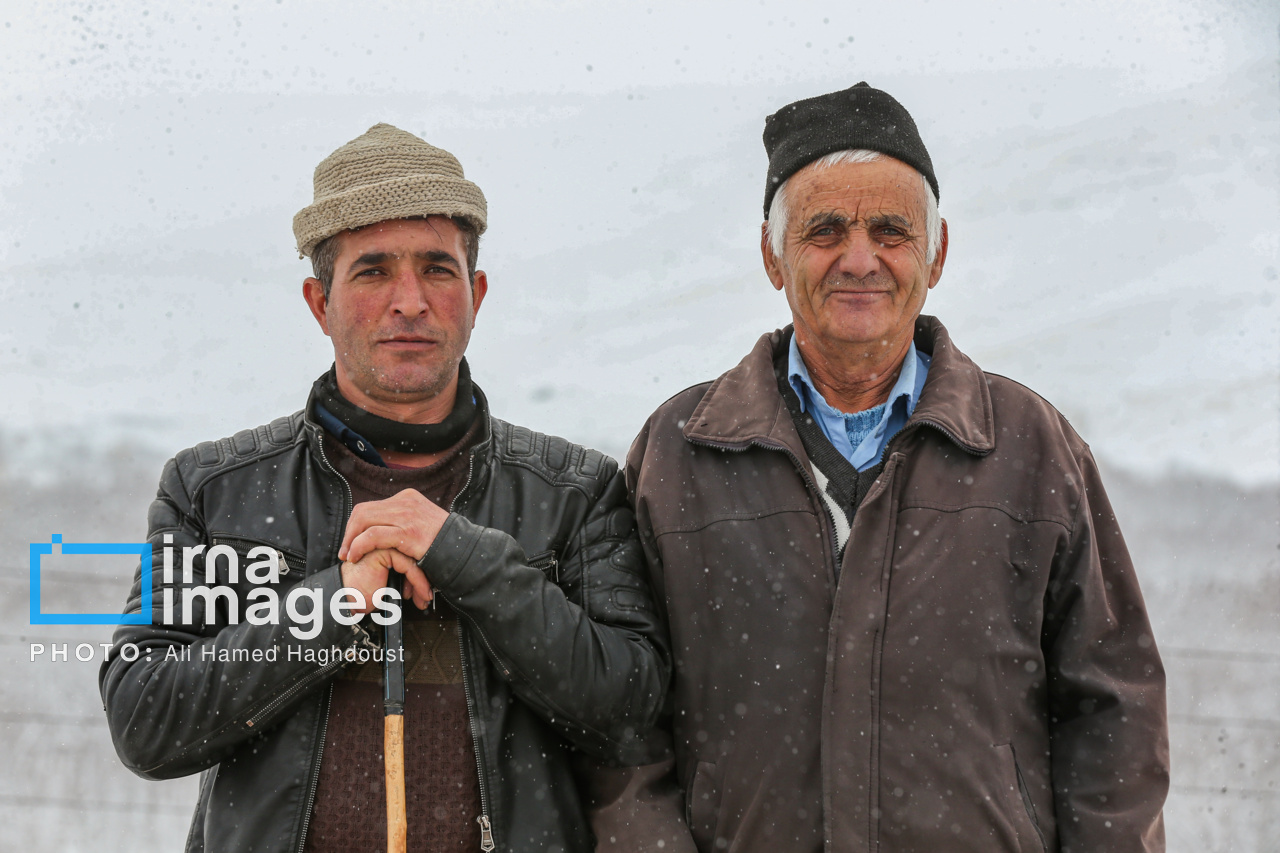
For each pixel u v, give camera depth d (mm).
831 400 2334
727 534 2209
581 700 2045
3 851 5402
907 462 2180
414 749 2049
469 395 2295
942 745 2020
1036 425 2207
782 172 2240
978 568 2088
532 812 2084
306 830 1980
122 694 2000
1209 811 6082
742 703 2139
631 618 2209
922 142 2270
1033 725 2111
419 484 2188
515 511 2232
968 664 2049
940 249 2336
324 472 2178
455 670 2104
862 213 2156
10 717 7223
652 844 2119
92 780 6387
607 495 2334
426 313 2115
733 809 2115
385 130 2203
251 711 1940
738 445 2236
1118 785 2047
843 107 2219
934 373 2271
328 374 2301
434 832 2018
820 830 2047
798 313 2248
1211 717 7750
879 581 2090
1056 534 2107
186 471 2199
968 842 1985
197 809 2191
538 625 2016
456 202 2129
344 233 2117
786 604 2137
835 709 2051
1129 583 2174
